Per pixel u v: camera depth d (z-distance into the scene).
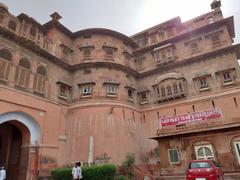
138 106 26.11
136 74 27.41
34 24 21.62
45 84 20.88
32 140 18.41
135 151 22.22
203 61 23.48
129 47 29.55
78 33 26.78
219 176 10.78
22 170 17.59
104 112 21.86
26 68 19.30
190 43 25.67
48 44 22.84
